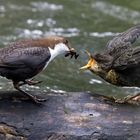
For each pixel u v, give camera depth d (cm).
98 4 2667
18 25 2267
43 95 1090
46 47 1059
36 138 1016
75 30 2255
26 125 1020
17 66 1015
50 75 1692
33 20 2350
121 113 1058
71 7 2594
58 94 1099
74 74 1744
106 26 2341
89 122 1034
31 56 1027
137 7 2645
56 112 1045
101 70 1098
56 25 2306
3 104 1047
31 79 1141
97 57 1098
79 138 1016
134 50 1080
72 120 1034
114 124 1034
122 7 2636
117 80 1105
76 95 1098
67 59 1866
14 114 1030
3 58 1009
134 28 1154
